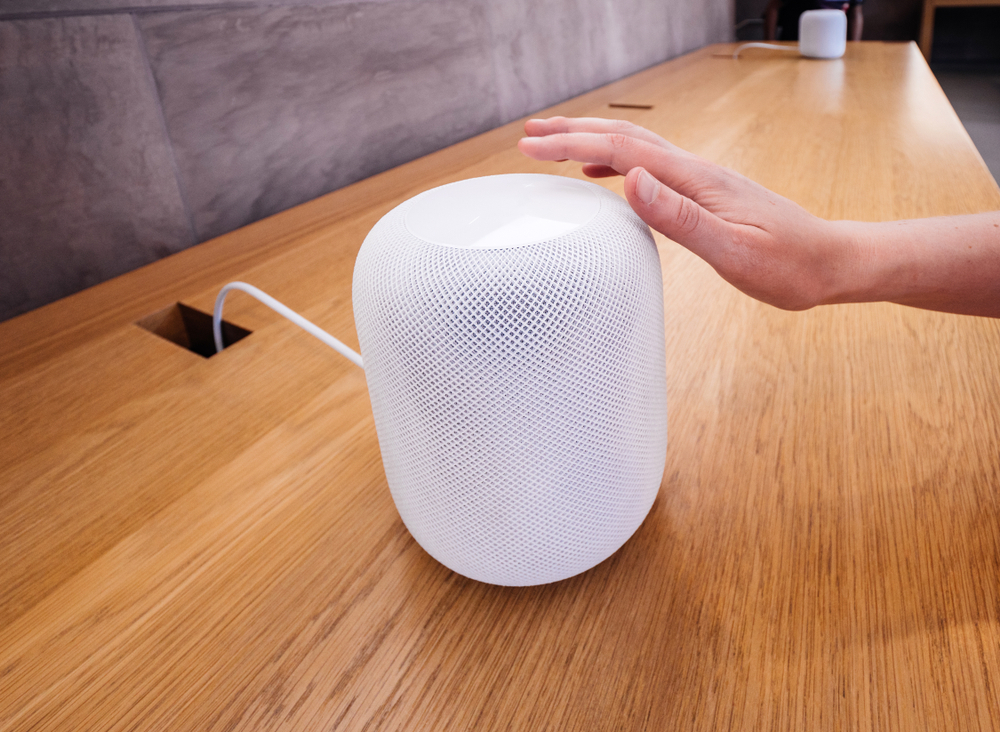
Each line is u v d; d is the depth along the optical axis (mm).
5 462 448
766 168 900
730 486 404
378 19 950
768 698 287
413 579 358
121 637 332
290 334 577
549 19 1386
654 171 365
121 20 652
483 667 311
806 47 1771
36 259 636
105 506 411
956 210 724
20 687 311
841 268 386
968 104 3451
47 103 616
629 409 302
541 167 963
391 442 317
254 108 804
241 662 318
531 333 260
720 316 575
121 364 547
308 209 856
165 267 709
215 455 448
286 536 386
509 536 310
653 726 281
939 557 344
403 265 279
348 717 293
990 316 430
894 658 298
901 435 430
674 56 2150
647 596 339
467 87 1171
